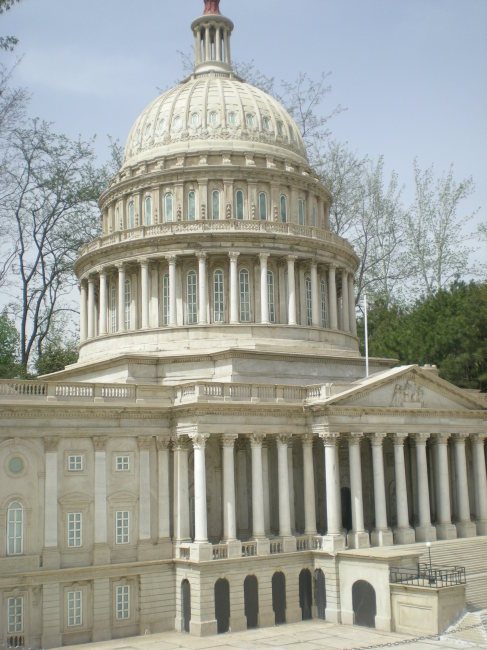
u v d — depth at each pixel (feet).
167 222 233.55
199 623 169.58
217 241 228.22
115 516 177.47
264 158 246.47
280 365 213.25
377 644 156.04
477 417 218.38
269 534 190.29
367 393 197.06
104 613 170.60
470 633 158.30
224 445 181.88
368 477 215.72
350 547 189.47
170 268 228.43
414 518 212.64
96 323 250.98
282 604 182.29
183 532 180.86
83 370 226.79
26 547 166.71
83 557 171.83
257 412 186.70
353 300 258.16
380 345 295.89
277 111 261.03
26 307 289.12
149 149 251.39
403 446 204.54
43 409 170.60
